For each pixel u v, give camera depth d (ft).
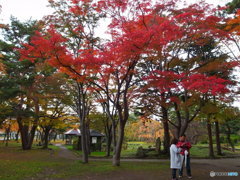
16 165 42.19
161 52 39.01
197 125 112.06
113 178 30.12
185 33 37.45
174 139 27.99
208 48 49.73
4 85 63.05
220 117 58.54
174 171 27.53
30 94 72.54
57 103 88.89
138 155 68.03
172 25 32.63
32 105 81.41
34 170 36.55
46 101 86.48
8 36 69.92
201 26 37.40
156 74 37.37
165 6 36.14
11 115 72.18
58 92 70.79
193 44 47.16
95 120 83.35
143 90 41.88
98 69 34.06
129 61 34.65
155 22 36.01
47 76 69.72
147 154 67.97
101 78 39.11
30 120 80.07
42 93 76.59
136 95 44.86
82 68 34.91
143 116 58.54
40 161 50.93
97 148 96.99
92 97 65.31
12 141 162.40
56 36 31.37
